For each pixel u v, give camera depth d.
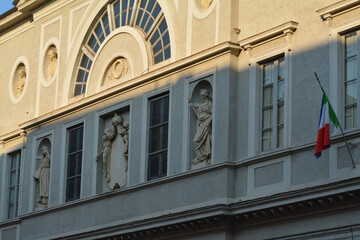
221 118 52.03
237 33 52.72
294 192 46.34
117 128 60.62
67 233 62.34
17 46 73.06
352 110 46.06
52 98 67.06
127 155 59.47
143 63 59.31
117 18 63.03
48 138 66.56
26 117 70.00
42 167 66.56
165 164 56.12
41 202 66.44
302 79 48.44
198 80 54.28
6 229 69.56
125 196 58.06
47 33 69.00
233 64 52.38
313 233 46.19
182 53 56.00
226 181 50.88
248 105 51.31
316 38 48.06
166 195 54.75
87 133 62.69
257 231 49.28
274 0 50.91
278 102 50.03
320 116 45.16
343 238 44.75
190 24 55.81
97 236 58.75
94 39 65.00
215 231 51.06
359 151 44.88
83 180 62.19
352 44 46.66
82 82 65.25
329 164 46.06
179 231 53.09
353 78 46.28
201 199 52.19
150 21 59.81
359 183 43.38
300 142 47.91
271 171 49.19
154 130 57.56
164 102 57.19
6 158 71.31
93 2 64.81
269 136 50.25
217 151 51.94
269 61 51.00
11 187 70.94
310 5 48.75
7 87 73.31
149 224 54.47
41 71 68.81
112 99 61.03
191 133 54.41
